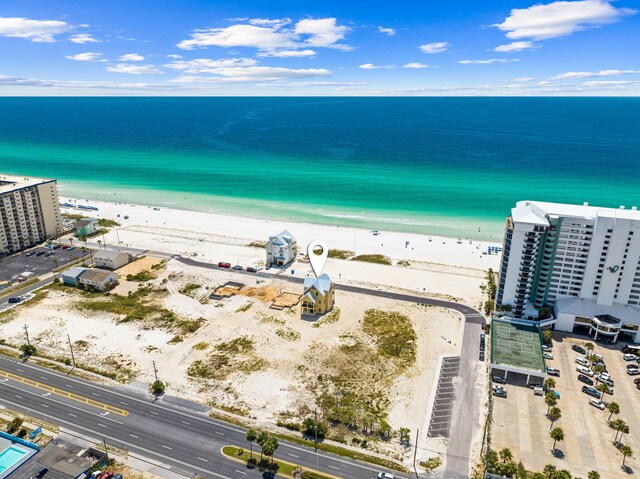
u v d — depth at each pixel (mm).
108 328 150750
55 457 94562
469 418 111688
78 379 125375
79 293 175375
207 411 113812
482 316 160500
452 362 134125
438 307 167000
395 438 105375
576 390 121125
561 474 87062
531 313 151500
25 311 161000
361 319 158375
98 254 199500
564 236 146125
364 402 117250
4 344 141000
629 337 144625
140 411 113562
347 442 104188
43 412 112875
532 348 134000
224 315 160250
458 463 98188
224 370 129750
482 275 196250
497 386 121562
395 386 123688
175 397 118750
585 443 103062
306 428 107000
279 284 185250
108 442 103500
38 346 140250
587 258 146000
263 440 96875
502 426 108438
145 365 131500
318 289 159625
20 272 193500
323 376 127562
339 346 141750
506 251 150500
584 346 140750
